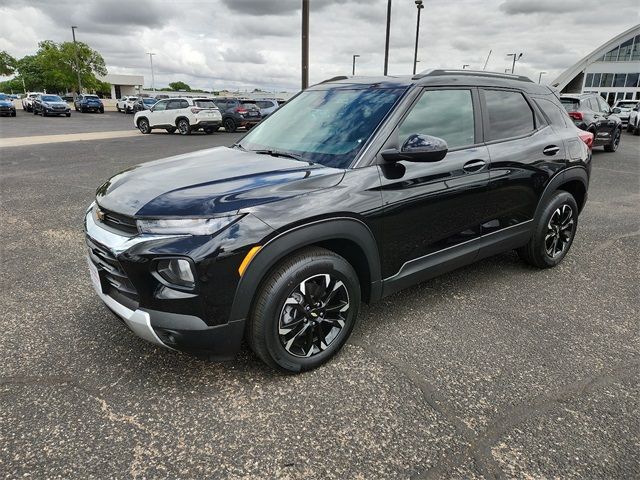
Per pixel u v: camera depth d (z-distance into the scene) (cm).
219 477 197
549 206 398
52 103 3509
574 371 273
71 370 269
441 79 326
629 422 231
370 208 269
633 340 308
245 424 228
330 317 273
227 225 224
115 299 248
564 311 348
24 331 310
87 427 224
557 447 214
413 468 202
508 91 373
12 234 520
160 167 293
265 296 240
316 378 265
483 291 383
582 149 421
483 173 332
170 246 220
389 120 290
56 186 795
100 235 244
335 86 359
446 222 318
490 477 197
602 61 5522
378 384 260
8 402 240
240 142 360
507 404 244
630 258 462
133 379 261
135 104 4291
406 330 319
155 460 205
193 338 229
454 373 270
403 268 302
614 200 725
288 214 238
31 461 203
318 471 200
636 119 2038
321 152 293
